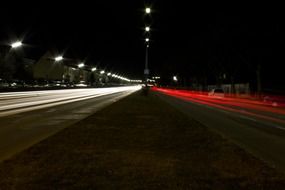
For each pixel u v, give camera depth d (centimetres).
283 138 1104
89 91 6331
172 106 2541
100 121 1394
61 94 4509
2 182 543
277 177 607
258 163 713
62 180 556
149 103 2777
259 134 1197
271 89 4409
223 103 3375
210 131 1177
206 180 576
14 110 1978
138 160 706
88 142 902
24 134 1076
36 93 4269
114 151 789
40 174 589
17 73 6638
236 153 808
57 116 1655
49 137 980
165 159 723
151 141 938
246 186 550
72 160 694
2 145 883
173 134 1079
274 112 2272
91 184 538
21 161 681
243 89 5119
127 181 558
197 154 786
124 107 2223
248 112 2258
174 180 570
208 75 6431
